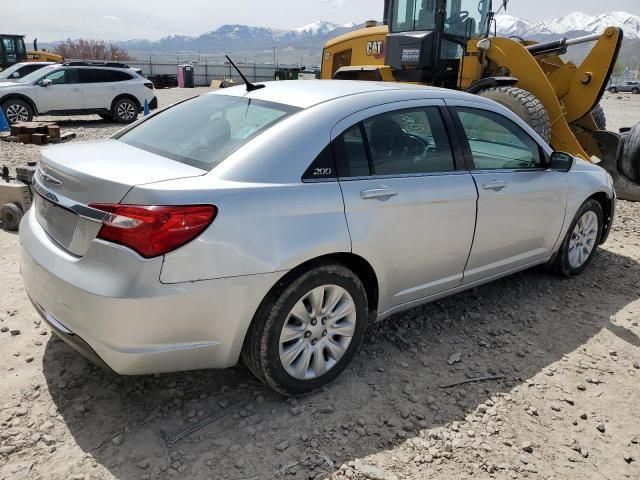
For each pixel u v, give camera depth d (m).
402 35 9.19
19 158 10.05
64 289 2.55
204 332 2.60
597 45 8.33
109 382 3.10
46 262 2.67
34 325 3.68
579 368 3.53
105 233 2.44
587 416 3.07
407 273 3.38
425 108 3.51
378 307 3.30
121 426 2.77
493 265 4.02
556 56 9.58
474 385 3.28
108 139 3.57
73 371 3.19
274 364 2.82
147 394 3.02
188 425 2.80
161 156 2.98
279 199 2.71
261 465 2.56
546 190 4.22
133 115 16.45
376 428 2.85
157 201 2.41
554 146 8.40
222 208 2.54
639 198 7.80
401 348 3.63
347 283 3.01
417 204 3.26
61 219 2.71
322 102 3.12
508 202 3.89
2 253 4.98
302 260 2.76
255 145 2.81
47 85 14.66
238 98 3.43
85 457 2.56
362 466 2.58
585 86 8.52
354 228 2.96
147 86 16.64
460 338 3.81
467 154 3.68
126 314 2.40
